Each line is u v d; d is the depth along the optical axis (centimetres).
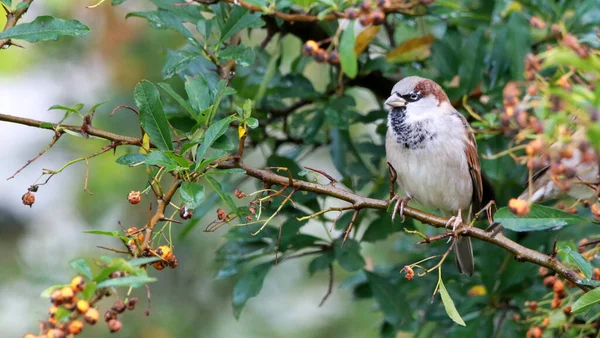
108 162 1453
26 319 1388
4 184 1535
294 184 759
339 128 1029
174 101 1005
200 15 926
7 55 1488
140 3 1438
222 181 1080
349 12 777
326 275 1545
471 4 1162
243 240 994
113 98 1367
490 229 780
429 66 1150
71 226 1517
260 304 1502
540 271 881
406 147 977
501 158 1020
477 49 1034
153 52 1409
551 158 569
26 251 1479
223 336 1402
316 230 1542
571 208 844
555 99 544
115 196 1442
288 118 1141
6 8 783
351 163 1095
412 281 1058
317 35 1055
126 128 1362
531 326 908
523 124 580
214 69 925
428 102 972
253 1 831
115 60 1398
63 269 1428
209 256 1430
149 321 1370
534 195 895
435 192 991
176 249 1419
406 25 1131
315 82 1537
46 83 1585
